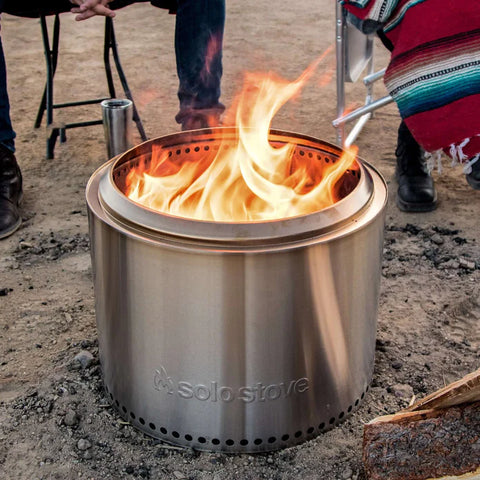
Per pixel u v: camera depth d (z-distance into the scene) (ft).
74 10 8.12
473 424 4.90
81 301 7.33
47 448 5.46
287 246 4.65
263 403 5.16
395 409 5.80
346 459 5.31
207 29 9.18
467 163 7.16
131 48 16.65
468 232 8.57
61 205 9.31
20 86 13.88
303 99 13.14
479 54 6.71
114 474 5.22
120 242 4.89
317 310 4.95
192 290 4.74
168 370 5.12
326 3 20.66
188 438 5.38
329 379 5.33
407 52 6.96
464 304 7.19
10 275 7.77
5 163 8.83
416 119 6.99
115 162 5.48
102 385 6.11
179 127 11.82
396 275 7.73
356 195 5.08
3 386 6.11
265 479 5.15
